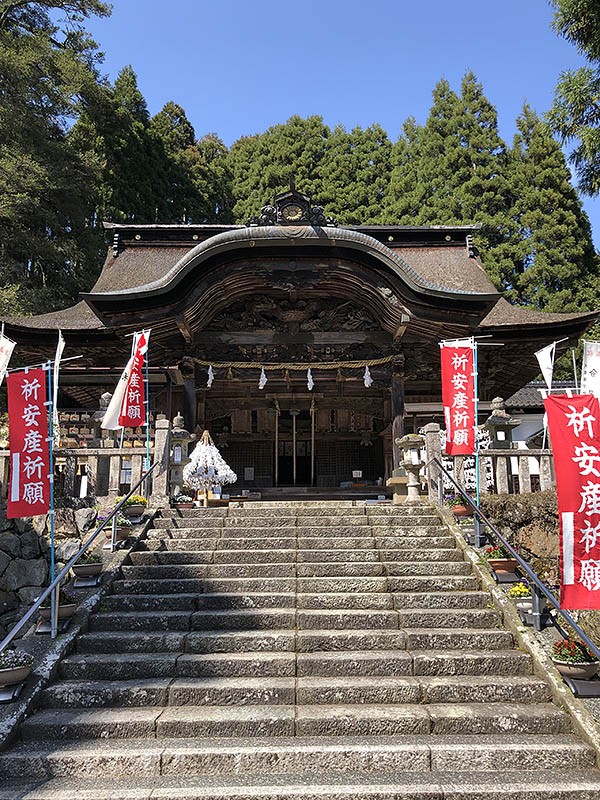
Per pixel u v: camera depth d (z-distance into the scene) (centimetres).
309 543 847
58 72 2164
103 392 1630
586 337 2261
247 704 562
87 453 961
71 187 2120
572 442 600
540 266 2569
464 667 606
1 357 816
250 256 1283
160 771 485
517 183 2783
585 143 1559
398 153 3453
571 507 591
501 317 1548
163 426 991
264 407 1565
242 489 1669
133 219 2812
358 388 1531
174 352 1441
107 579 753
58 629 651
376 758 487
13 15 2277
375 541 848
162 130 3769
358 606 716
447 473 920
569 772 480
